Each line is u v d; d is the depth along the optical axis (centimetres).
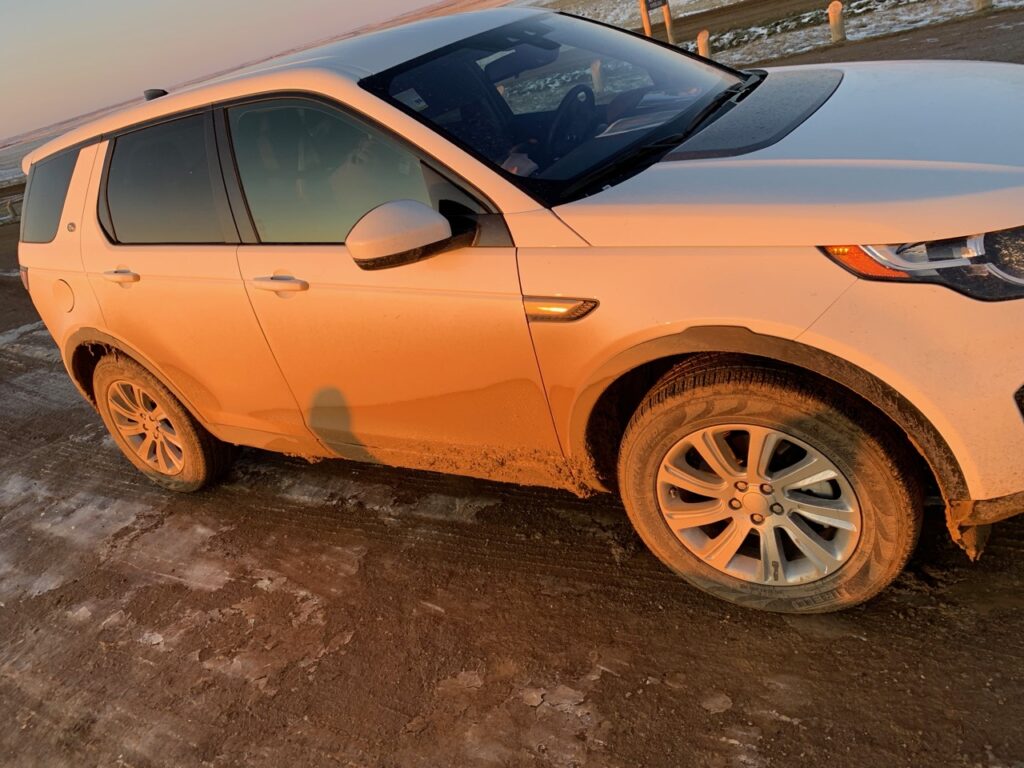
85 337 378
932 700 203
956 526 201
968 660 210
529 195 234
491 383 252
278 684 269
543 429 255
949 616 224
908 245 185
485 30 314
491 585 288
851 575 219
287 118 279
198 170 308
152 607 328
